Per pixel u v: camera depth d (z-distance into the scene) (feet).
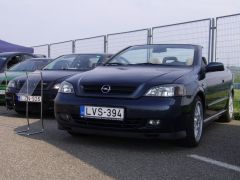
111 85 16.11
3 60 36.91
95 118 16.02
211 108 20.51
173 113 15.43
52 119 24.71
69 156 14.96
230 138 19.54
